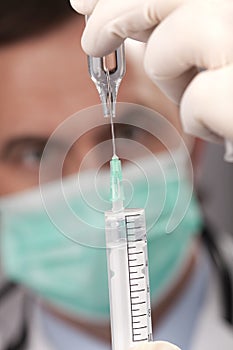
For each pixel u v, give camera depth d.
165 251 1.78
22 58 1.78
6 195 1.80
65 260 1.78
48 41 1.78
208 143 1.86
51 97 1.79
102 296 1.80
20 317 1.81
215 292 1.86
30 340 1.81
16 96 1.79
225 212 1.90
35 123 1.80
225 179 1.90
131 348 0.81
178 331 1.84
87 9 0.84
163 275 1.80
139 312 0.82
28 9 1.75
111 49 0.80
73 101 1.80
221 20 0.83
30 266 1.79
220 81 0.82
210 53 0.82
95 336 1.83
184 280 1.84
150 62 0.87
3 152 1.80
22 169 1.80
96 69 0.79
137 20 0.82
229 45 0.82
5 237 1.80
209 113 0.83
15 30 1.76
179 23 0.83
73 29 1.78
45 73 1.78
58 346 1.82
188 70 0.91
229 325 1.86
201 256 1.86
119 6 0.81
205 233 1.87
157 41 0.85
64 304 1.81
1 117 1.80
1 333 1.81
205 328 1.85
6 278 1.81
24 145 1.80
